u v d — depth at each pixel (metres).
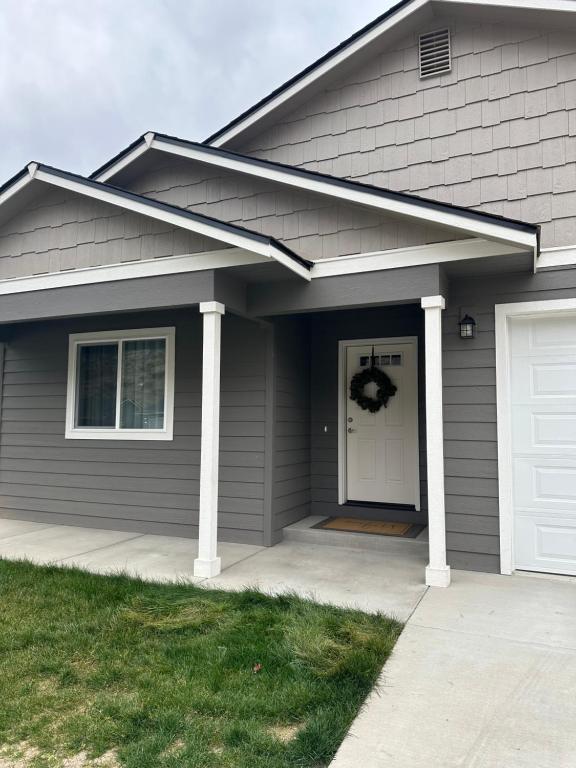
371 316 6.38
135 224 5.14
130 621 3.55
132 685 2.77
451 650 3.14
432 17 5.50
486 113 5.19
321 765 2.18
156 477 6.30
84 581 4.34
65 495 6.83
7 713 2.51
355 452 6.43
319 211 5.10
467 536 4.73
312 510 6.47
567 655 3.08
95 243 5.34
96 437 6.68
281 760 2.18
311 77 5.91
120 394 6.62
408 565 4.85
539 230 4.02
